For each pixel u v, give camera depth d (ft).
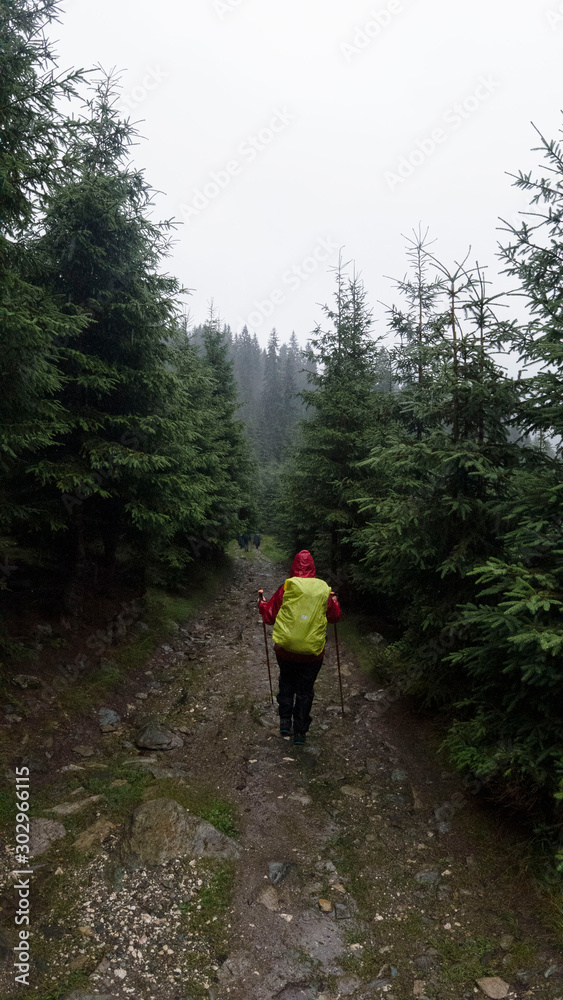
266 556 89.45
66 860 11.59
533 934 9.70
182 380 27.30
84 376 21.72
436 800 14.39
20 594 24.40
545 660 11.12
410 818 13.71
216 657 27.94
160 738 17.87
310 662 16.60
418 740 17.70
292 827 13.30
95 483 21.67
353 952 9.61
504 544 15.89
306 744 17.85
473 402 16.14
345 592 36.73
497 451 16.33
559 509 12.73
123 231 23.07
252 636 32.27
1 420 16.20
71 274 22.76
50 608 24.30
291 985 8.88
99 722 18.95
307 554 17.78
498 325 16.20
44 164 15.29
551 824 11.78
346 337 37.91
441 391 17.01
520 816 12.71
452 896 10.91
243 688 23.07
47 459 21.09
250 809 14.03
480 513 16.16
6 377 15.08
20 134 15.01
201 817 13.28
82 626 24.50
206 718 19.99
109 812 13.43
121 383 24.14
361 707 20.77
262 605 17.76
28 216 15.62
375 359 37.81
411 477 18.62
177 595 40.11
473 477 16.85
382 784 15.40
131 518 26.07
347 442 35.27
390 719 19.39
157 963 9.17
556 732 11.52
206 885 11.09
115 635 26.02
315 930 10.07
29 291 16.70
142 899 10.61
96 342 24.29
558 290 15.03
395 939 9.90
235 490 53.42
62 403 23.06
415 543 16.98
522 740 12.38
